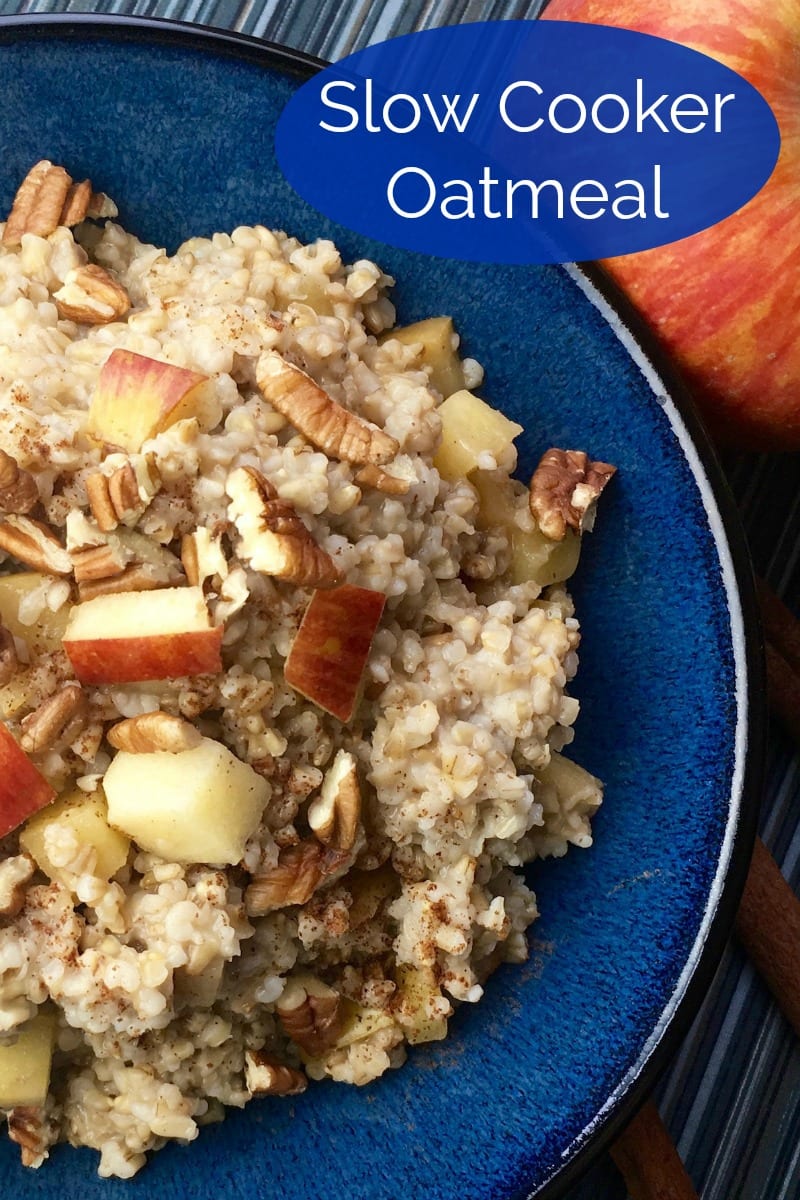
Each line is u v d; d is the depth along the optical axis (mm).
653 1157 475
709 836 436
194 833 402
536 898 448
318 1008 425
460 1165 430
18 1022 403
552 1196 424
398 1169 432
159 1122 415
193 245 447
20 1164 428
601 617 452
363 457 418
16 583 408
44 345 424
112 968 401
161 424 410
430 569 432
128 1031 405
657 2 434
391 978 434
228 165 442
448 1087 438
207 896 406
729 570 437
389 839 427
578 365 443
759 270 437
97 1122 421
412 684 421
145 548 407
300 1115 437
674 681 444
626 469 445
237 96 432
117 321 433
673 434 438
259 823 410
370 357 443
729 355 451
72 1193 427
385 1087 439
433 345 448
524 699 423
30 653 407
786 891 495
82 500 409
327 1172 433
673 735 443
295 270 441
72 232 442
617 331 437
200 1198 428
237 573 401
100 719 408
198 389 414
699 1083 499
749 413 467
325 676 411
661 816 442
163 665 401
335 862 416
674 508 441
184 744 401
